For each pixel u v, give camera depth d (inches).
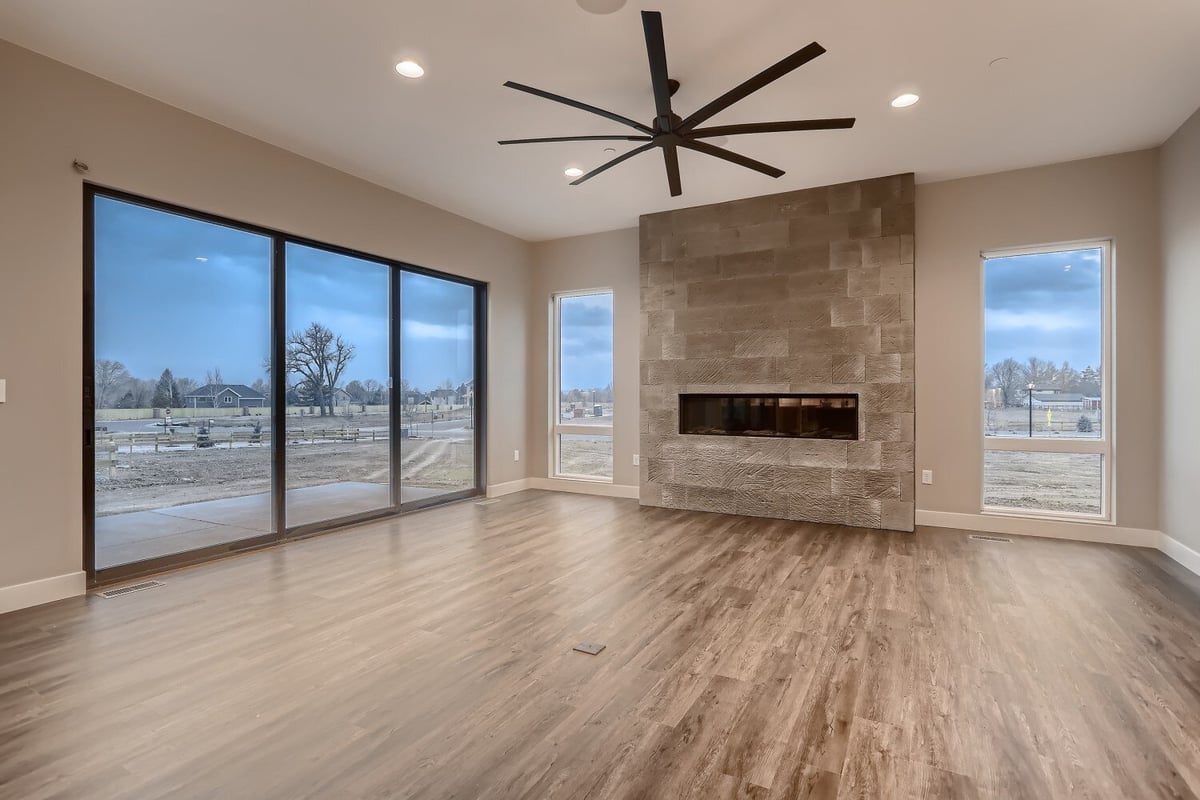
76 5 105.3
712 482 219.5
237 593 130.0
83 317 132.3
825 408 204.1
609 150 168.9
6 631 109.0
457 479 241.1
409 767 69.9
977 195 188.7
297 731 77.3
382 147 168.1
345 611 119.6
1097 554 161.9
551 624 113.3
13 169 120.0
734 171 185.5
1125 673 93.6
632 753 72.9
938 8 105.4
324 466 188.7
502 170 185.2
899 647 103.0
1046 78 129.9
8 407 120.0
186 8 106.2
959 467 192.4
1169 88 134.4
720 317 218.4
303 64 125.4
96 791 65.2
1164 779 67.7
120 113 135.3
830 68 125.5
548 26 111.1
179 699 85.1
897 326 191.5
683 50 118.6
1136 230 170.1
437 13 107.4
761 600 126.2
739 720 80.3
